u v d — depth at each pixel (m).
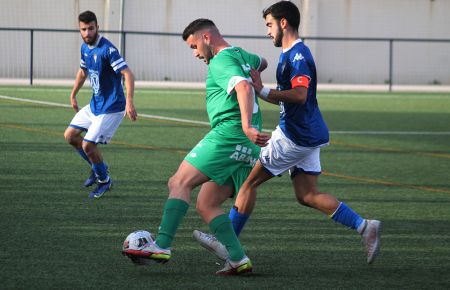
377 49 68.75
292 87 12.20
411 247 14.17
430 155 27.00
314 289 11.36
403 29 69.00
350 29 68.00
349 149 28.08
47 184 19.27
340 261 13.05
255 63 12.30
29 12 62.22
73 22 63.19
